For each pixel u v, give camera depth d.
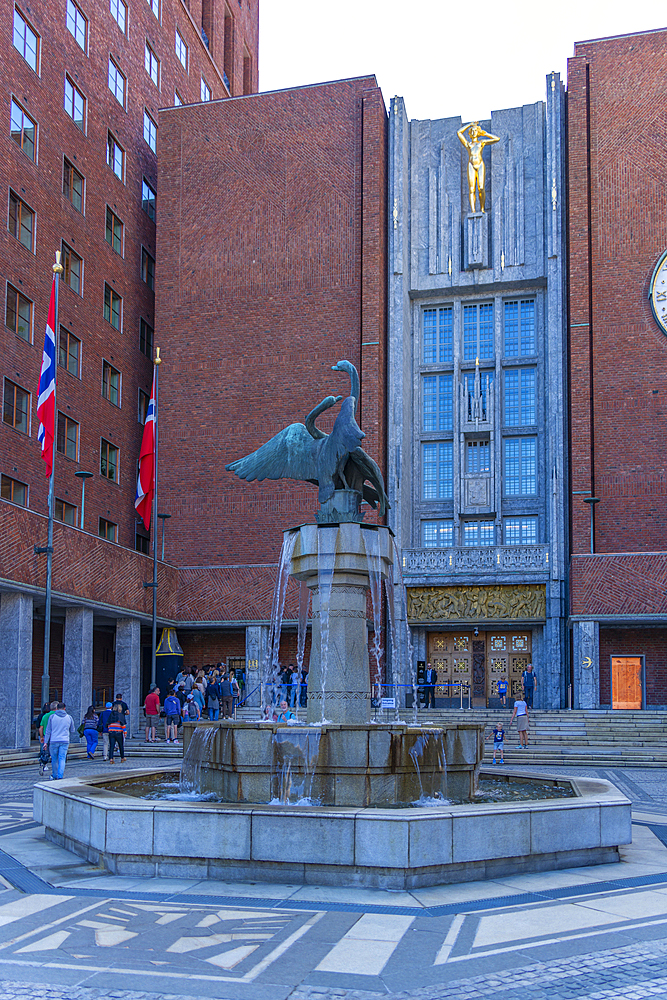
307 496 37.25
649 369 35.16
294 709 28.09
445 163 40.38
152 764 22.89
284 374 38.12
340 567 12.23
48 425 26.25
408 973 5.84
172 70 47.38
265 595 36.62
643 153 36.38
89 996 5.44
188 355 39.25
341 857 8.23
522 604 35.31
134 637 33.19
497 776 13.66
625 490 34.66
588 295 36.00
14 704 24.97
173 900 7.71
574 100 37.31
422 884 8.15
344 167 38.84
